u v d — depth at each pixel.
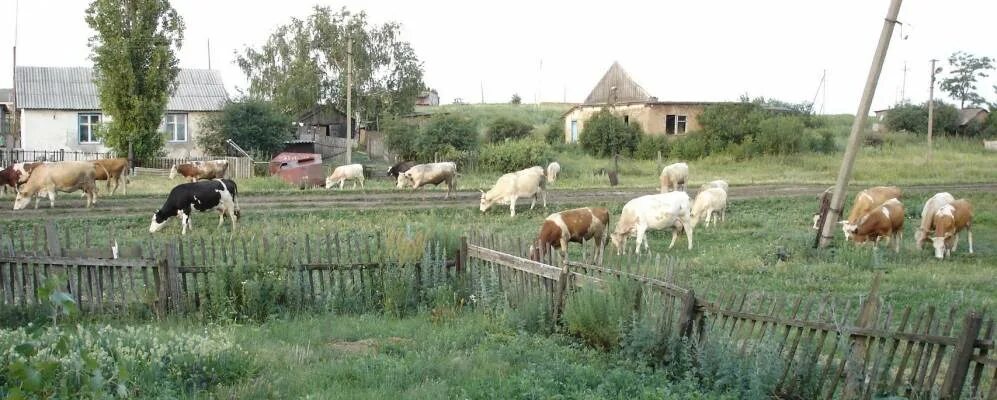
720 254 17.84
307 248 11.63
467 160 41.53
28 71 43.31
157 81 38.72
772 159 46.72
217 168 33.25
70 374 6.27
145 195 26.36
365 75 55.00
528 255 11.48
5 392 5.92
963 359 6.43
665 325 8.73
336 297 11.66
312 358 8.79
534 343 9.55
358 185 35.00
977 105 83.31
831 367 7.64
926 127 61.59
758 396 7.29
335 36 54.94
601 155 48.62
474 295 11.92
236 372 7.91
